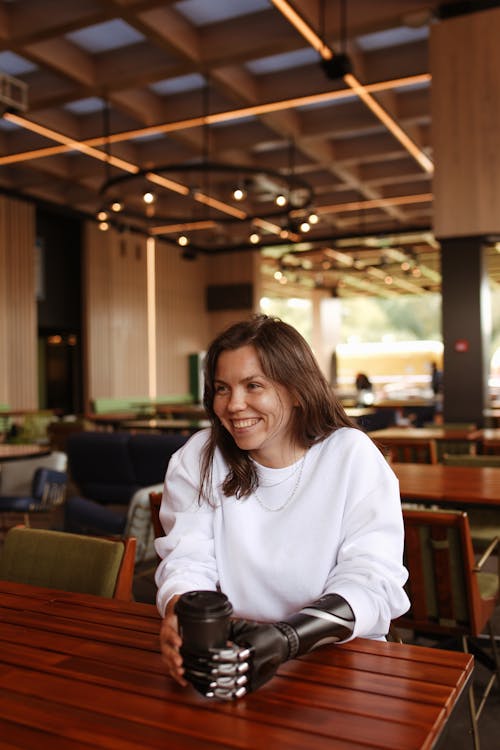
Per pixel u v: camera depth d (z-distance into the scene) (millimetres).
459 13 7246
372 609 1284
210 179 12859
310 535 1457
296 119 10367
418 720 999
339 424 1533
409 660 1218
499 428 7473
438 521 2172
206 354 1551
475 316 7516
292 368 1461
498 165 7199
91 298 15227
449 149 7383
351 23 7145
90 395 15102
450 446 5473
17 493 5672
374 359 28125
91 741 954
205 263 19641
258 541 1492
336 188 13492
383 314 44719
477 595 2244
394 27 7301
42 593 1667
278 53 7820
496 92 7152
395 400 14258
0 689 1124
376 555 1388
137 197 14023
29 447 5855
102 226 10734
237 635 1121
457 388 7617
